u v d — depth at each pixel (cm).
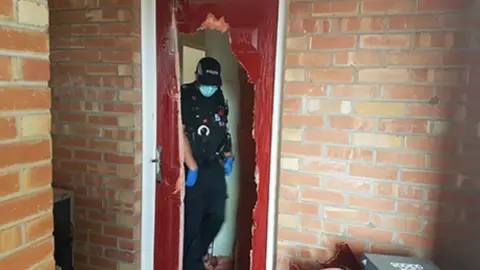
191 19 208
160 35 215
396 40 166
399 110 168
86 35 215
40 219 116
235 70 244
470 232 165
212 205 254
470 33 156
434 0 159
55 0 218
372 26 168
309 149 183
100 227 225
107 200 222
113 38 210
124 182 217
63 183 231
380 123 171
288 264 193
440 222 168
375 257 161
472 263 166
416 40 163
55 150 230
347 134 176
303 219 188
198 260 254
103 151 220
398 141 170
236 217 260
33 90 111
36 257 115
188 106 237
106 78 214
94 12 212
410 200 171
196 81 239
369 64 170
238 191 257
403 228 174
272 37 191
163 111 222
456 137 162
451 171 164
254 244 206
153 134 223
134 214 218
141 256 229
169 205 230
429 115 165
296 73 181
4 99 103
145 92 218
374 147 173
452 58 159
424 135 166
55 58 223
